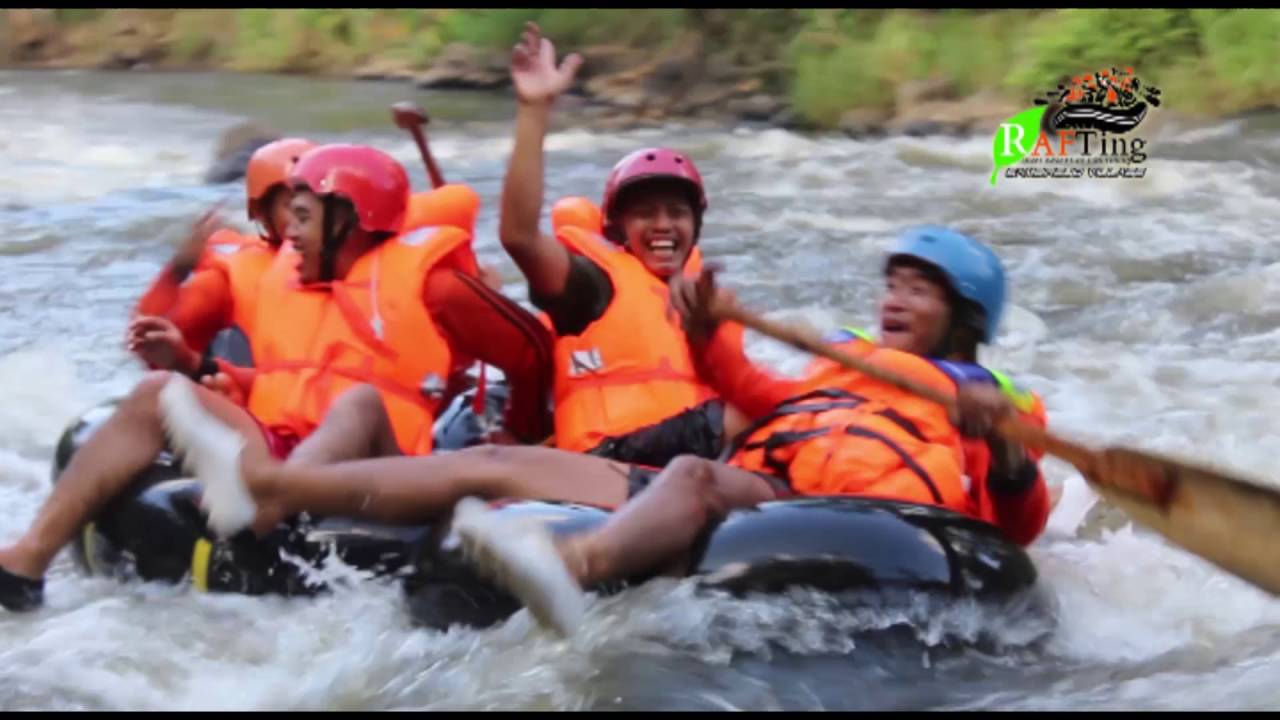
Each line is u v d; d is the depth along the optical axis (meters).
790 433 10.59
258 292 11.69
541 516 9.51
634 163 11.38
